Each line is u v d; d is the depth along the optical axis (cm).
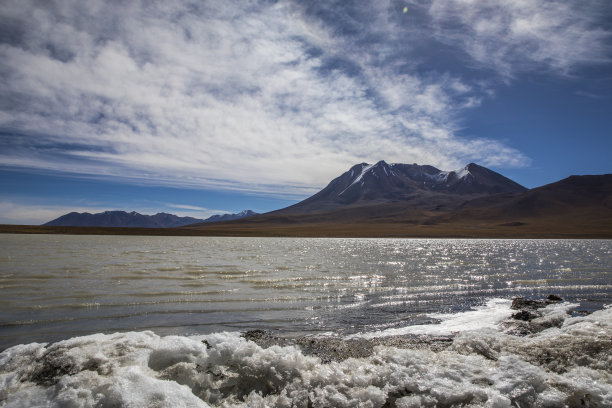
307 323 1054
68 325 955
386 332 980
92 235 9044
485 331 814
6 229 8888
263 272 2139
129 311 1117
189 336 880
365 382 529
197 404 452
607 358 625
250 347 609
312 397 497
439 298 1452
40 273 1878
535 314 1162
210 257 3212
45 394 456
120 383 463
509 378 534
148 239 7219
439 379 529
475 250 5100
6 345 798
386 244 6931
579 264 2986
